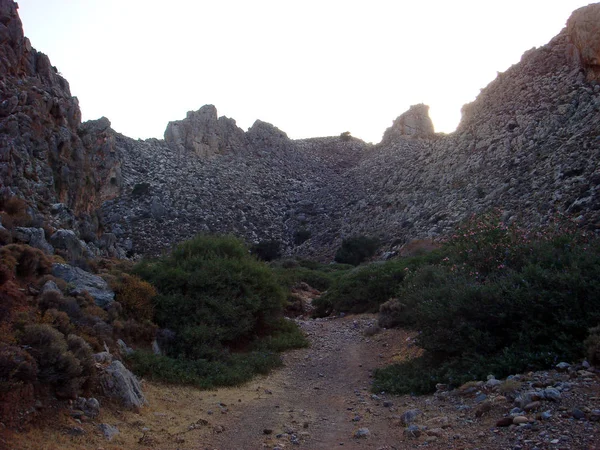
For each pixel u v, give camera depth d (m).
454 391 7.85
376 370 10.98
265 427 7.39
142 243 49.22
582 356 7.36
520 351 8.14
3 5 20.72
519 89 46.31
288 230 61.06
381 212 49.72
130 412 7.47
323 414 8.22
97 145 42.47
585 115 34.31
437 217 38.12
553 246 11.00
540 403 6.02
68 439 6.04
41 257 10.73
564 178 28.45
